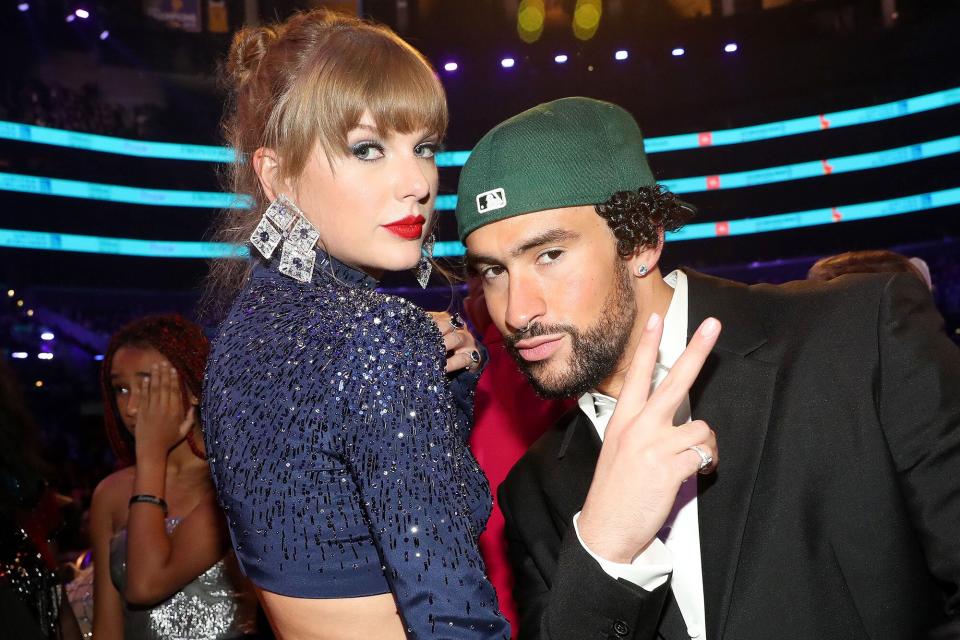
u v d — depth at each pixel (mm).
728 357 1340
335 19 1208
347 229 1157
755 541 1261
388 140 1152
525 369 1318
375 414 1036
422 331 1104
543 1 16406
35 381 14977
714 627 1245
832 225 18172
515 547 1534
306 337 1087
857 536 1235
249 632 2148
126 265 17297
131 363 2229
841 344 1298
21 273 16406
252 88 1218
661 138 18109
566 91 17094
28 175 16234
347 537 1057
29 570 1548
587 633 1136
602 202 1284
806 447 1270
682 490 1329
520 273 1288
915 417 1232
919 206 17312
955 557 1170
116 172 17031
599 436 1448
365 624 1078
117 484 2312
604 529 1132
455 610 996
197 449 2227
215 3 16312
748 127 17969
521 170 1274
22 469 1626
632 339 1357
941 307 16734
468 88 16828
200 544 2088
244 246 1251
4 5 15477
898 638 1213
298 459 1049
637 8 16828
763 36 17109
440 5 16219
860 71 17203
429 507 1021
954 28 16156
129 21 16062
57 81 16406
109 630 2246
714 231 18547
